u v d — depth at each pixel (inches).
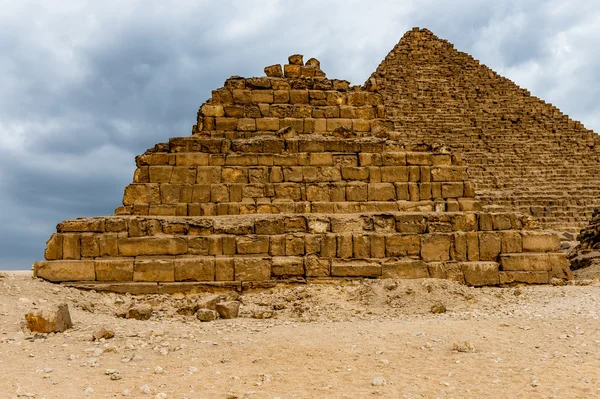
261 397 295.4
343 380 325.1
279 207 719.7
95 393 301.3
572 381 313.4
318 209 721.0
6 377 325.1
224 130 820.6
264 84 844.6
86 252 645.3
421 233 679.1
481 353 372.2
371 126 845.2
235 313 539.5
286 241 657.6
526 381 316.2
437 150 773.9
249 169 742.5
